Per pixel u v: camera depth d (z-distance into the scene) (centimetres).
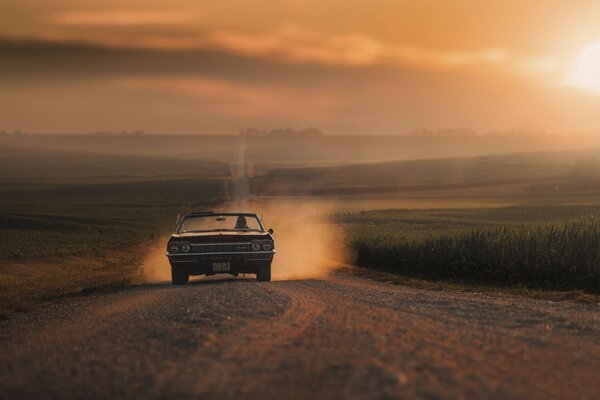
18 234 11306
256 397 742
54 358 1066
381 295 1875
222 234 2481
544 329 1194
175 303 1725
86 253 7731
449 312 1446
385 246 4369
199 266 2448
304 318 1334
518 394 741
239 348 1027
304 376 823
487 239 3556
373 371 824
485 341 1062
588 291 2675
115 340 1205
